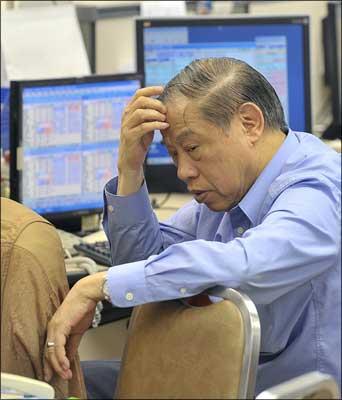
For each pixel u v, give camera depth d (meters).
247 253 1.27
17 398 1.16
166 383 1.30
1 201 1.33
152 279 1.28
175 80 1.44
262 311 1.42
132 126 1.55
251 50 2.76
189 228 1.77
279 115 1.49
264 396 1.17
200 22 2.72
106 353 2.24
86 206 2.39
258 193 1.46
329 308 1.42
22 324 1.26
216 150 1.40
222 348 1.24
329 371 1.42
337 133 3.14
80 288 1.31
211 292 1.28
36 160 2.29
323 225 1.33
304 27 2.78
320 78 3.23
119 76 2.38
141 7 2.97
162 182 2.76
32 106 2.27
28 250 1.26
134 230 1.64
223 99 1.39
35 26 2.75
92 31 2.97
